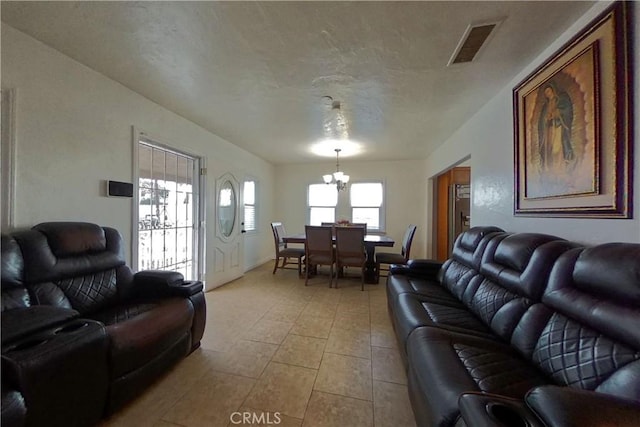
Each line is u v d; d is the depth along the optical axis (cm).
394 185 579
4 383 102
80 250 187
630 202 125
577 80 153
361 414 151
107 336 140
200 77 229
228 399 161
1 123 163
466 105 283
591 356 102
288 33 171
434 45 182
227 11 153
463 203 502
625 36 126
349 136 400
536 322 134
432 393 107
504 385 107
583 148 149
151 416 147
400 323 188
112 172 236
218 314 292
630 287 97
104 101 228
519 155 212
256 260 552
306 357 209
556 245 147
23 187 174
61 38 178
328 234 401
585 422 63
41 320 120
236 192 447
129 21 161
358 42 180
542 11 150
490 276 190
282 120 333
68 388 120
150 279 217
